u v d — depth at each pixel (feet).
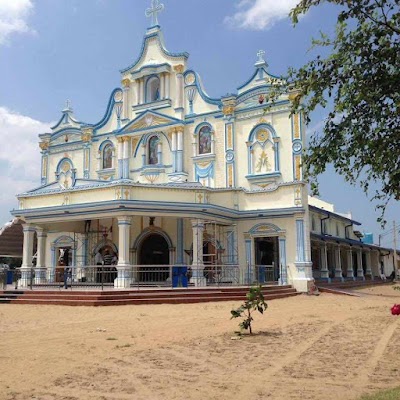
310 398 21.57
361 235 144.77
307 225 85.40
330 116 23.66
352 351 31.65
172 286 73.97
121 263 74.74
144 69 102.37
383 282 134.82
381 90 21.86
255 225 88.07
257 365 27.96
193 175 96.43
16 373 26.68
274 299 73.00
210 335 38.45
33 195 85.10
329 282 100.53
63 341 36.83
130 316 52.75
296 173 86.94
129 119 105.29
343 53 22.98
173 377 25.53
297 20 23.20
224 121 94.63
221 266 82.17
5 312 57.26
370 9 22.58
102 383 24.50
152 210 77.30
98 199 78.43
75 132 111.65
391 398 20.45
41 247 90.58
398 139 21.70
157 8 105.09
